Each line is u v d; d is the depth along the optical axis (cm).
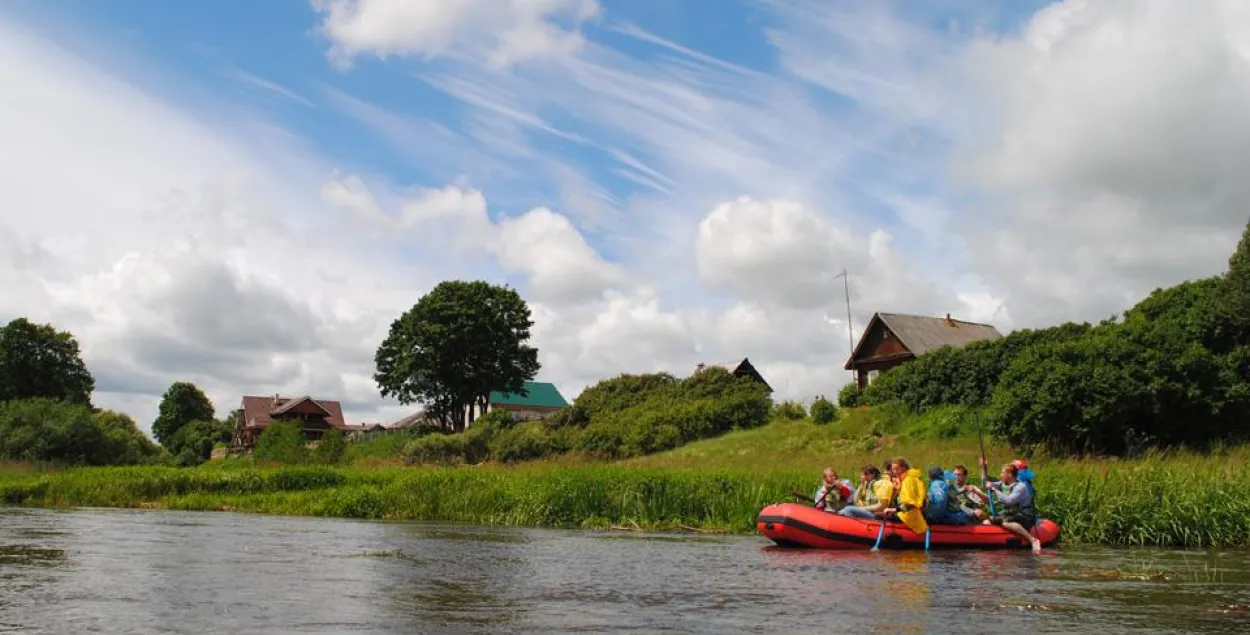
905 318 5644
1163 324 2867
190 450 8544
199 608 834
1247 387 2678
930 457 2755
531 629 750
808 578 1073
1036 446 2709
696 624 775
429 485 2269
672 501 1938
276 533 1681
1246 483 1590
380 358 7262
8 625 742
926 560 1274
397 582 1027
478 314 6962
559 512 2005
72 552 1299
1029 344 3650
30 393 7481
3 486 2731
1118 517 1560
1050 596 936
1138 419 2655
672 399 5109
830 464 2747
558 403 10081
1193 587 1002
